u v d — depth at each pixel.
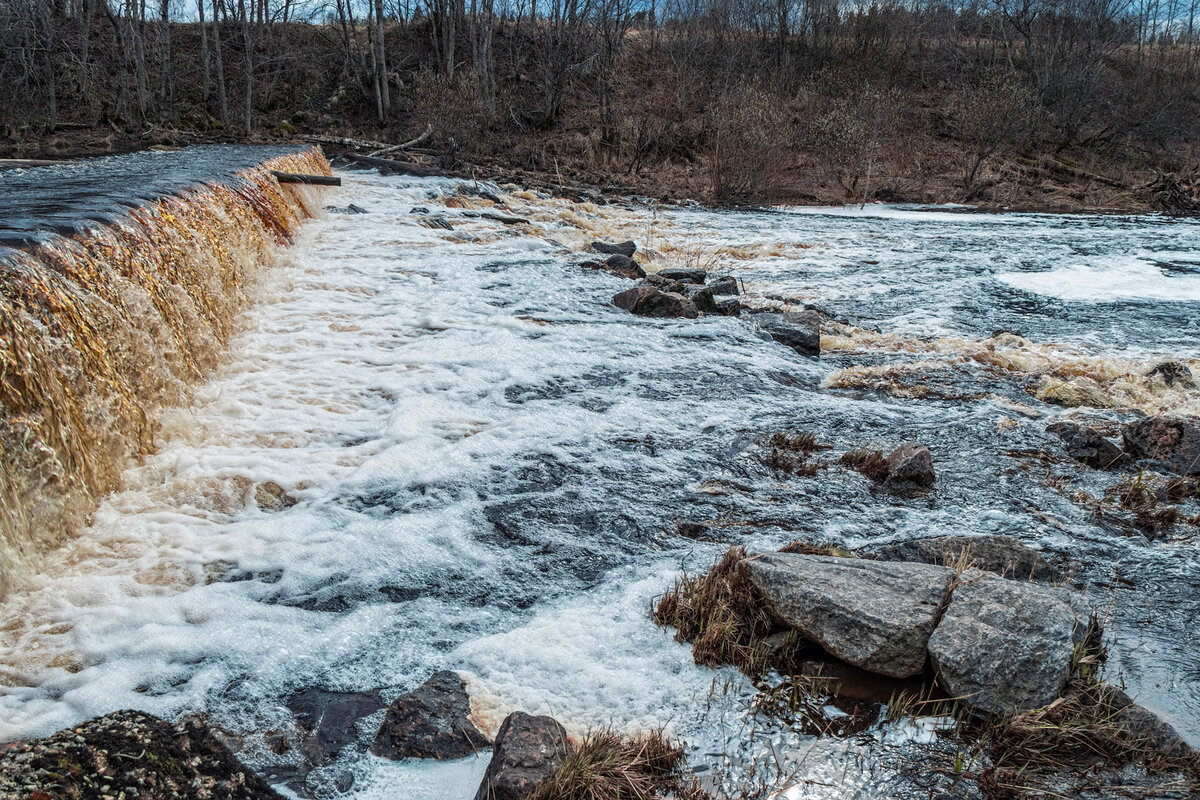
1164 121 41.00
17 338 4.41
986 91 33.03
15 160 18.55
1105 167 36.38
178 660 3.75
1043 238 20.33
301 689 3.63
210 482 5.23
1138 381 8.67
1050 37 44.94
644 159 32.84
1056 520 5.56
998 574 4.61
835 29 44.66
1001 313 12.28
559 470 5.86
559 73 36.72
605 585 4.52
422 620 4.16
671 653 3.92
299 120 32.22
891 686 3.71
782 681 3.75
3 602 3.96
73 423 4.72
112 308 5.59
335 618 4.14
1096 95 41.22
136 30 29.39
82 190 8.55
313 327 8.38
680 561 4.77
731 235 19.06
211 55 36.06
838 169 31.42
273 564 4.53
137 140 25.44
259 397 6.59
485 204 18.31
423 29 41.16
